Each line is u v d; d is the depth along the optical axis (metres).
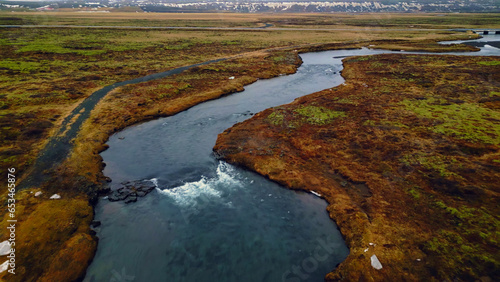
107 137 43.25
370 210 26.20
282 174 32.34
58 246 22.86
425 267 20.12
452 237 22.33
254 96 61.81
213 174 33.50
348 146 37.47
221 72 78.69
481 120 42.50
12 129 42.22
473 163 31.52
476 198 26.19
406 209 25.91
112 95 58.47
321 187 30.09
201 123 48.25
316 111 49.47
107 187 31.02
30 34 130.75
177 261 22.27
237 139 40.91
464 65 77.69
